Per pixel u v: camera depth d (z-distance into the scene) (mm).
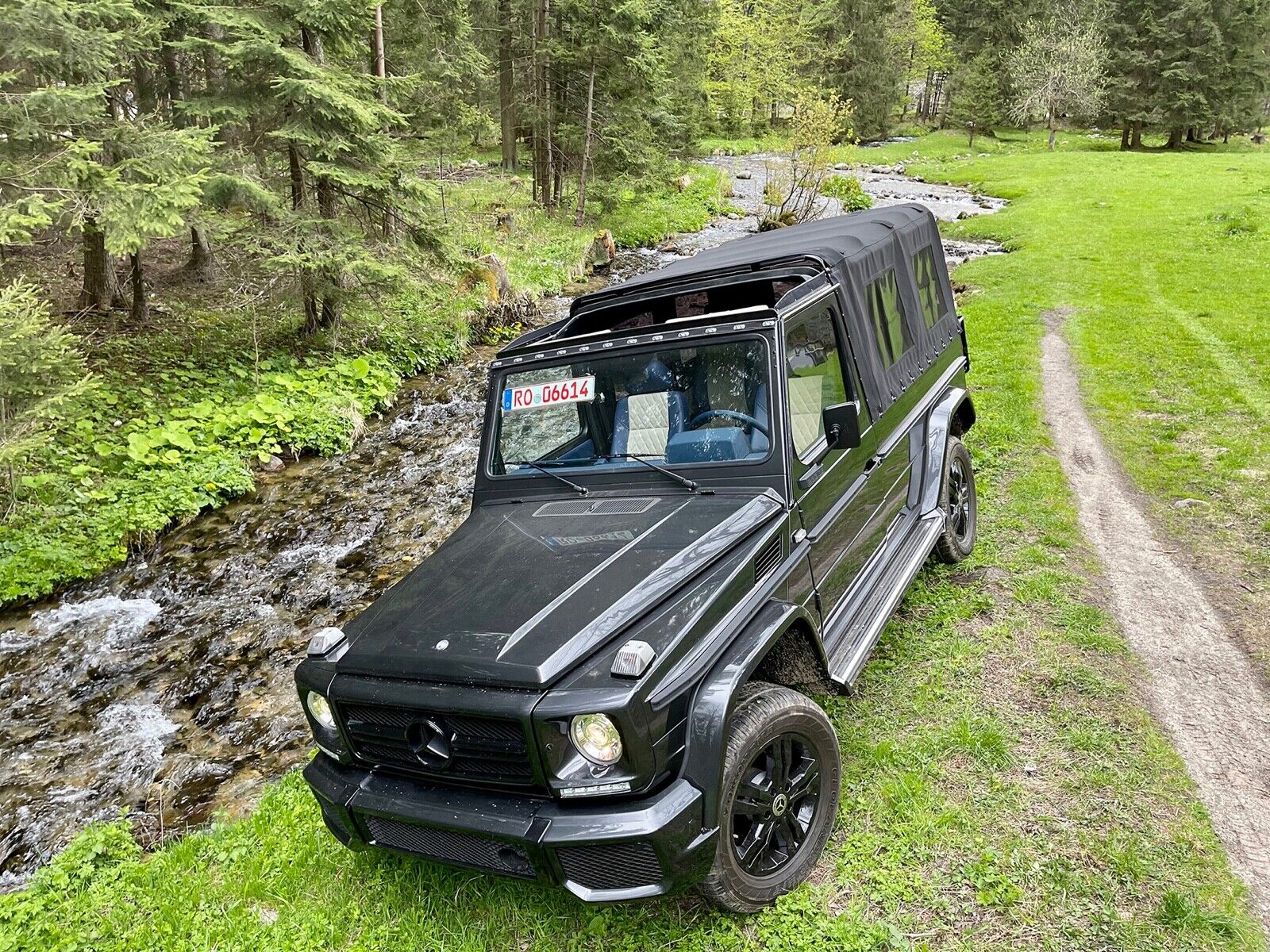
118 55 10367
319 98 12312
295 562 8422
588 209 28547
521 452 4180
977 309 15352
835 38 65750
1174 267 17562
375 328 15320
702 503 3568
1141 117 52656
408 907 3410
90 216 9602
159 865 4008
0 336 7551
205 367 13031
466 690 2748
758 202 35188
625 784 2582
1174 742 3955
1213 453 7785
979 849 3318
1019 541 6262
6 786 5336
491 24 32656
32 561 8062
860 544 4324
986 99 58562
